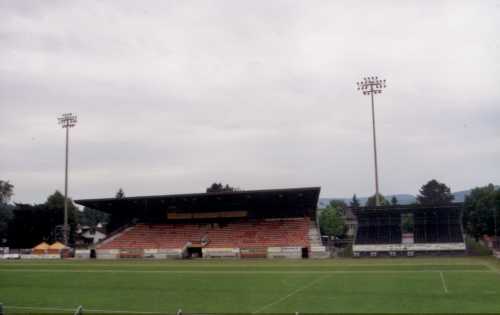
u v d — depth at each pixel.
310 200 100.88
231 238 101.06
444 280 49.03
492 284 45.69
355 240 91.81
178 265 76.00
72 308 36.47
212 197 99.06
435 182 199.62
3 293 45.12
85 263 85.19
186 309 35.25
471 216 122.38
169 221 112.44
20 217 145.25
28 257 107.62
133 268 71.06
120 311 34.94
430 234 90.44
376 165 103.25
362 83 105.62
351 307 34.81
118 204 107.00
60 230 146.38
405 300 37.28
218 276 57.31
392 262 74.31
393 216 93.88
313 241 96.06
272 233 101.00
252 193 93.69
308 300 38.25
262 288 45.81
